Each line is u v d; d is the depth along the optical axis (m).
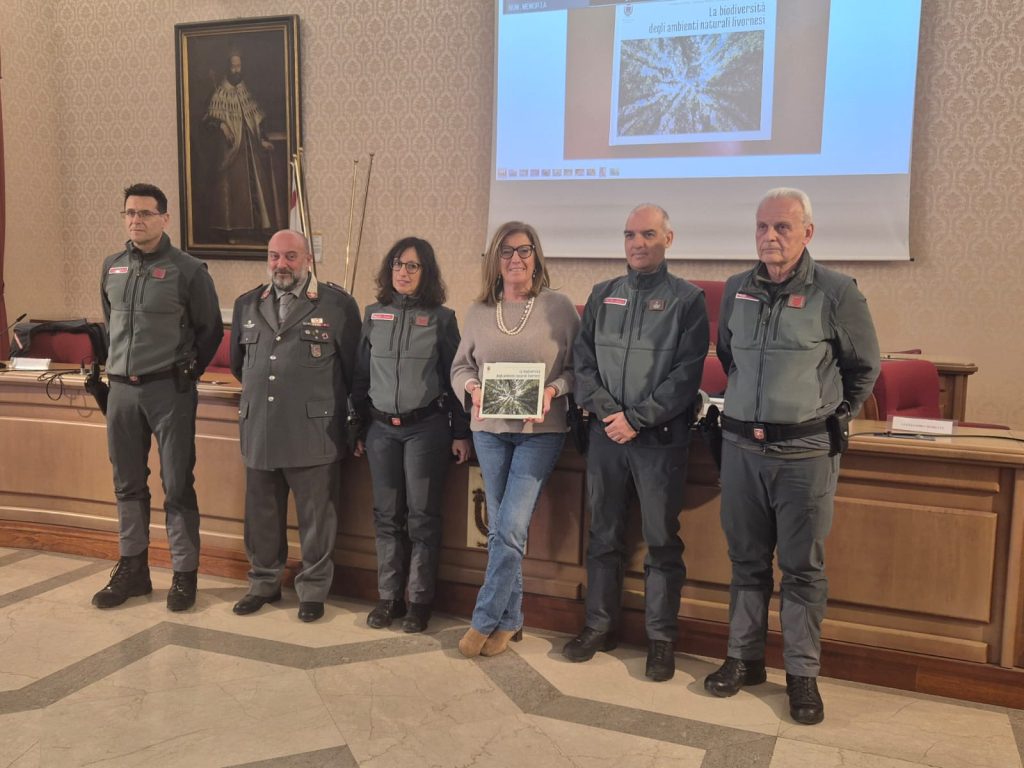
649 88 5.21
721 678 2.45
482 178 5.66
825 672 2.61
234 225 6.09
